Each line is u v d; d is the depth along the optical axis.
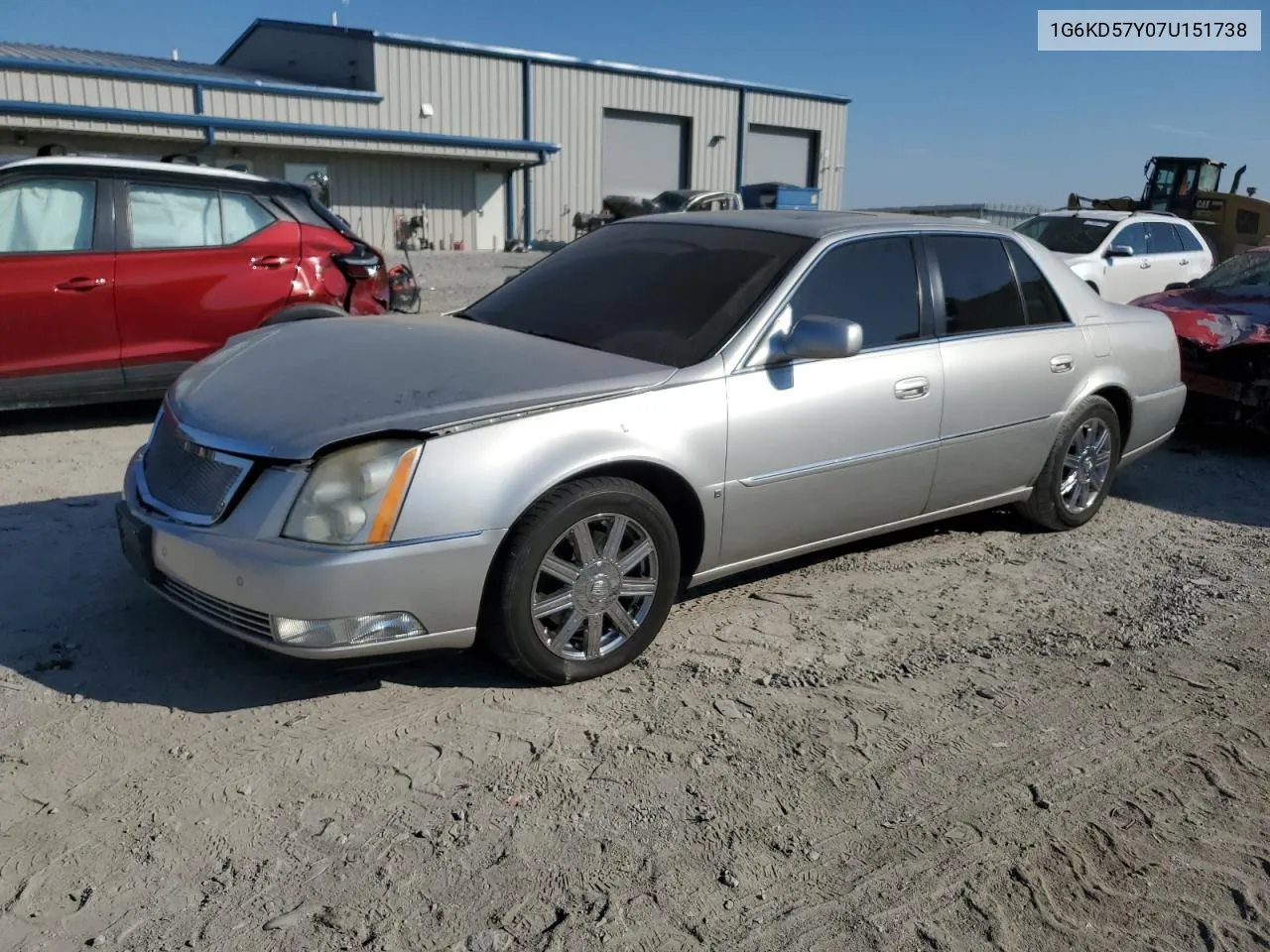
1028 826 2.99
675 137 40.06
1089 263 13.68
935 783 3.18
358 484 3.18
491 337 4.17
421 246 32.47
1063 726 3.56
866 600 4.61
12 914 2.47
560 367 3.77
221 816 2.87
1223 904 2.70
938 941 2.53
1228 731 3.57
